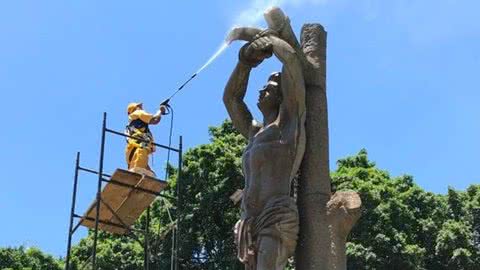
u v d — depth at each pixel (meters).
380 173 26.59
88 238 26.78
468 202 27.28
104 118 14.28
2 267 27.44
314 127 8.40
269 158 7.80
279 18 8.44
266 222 7.55
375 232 23.22
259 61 8.48
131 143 14.91
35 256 28.06
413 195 26.55
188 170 24.45
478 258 24.44
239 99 8.72
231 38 8.53
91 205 14.41
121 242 25.86
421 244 25.19
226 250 23.53
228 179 24.17
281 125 8.07
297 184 8.25
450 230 24.80
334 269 7.70
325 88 8.67
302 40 8.94
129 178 14.23
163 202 23.52
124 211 15.05
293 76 8.05
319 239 7.83
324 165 8.27
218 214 23.92
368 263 22.02
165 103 12.98
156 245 21.66
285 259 7.55
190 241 23.58
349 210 7.82
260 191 7.73
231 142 26.08
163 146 15.05
